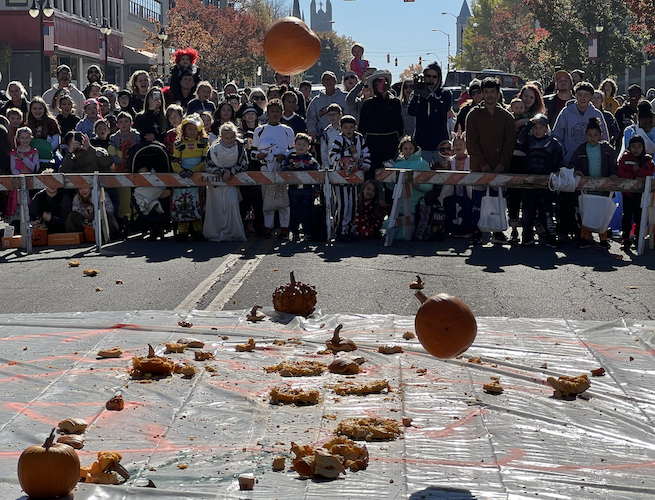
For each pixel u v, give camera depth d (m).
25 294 9.20
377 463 4.38
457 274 10.09
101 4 60.53
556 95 14.55
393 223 12.65
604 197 12.13
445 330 4.57
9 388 5.69
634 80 74.88
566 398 5.45
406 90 15.43
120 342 6.89
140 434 4.83
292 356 6.45
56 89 18.59
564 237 12.80
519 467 4.32
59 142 15.40
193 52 15.98
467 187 13.20
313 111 15.30
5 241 13.04
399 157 13.64
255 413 5.17
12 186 12.65
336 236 13.33
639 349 6.66
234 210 13.21
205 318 7.71
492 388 5.55
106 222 13.36
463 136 13.91
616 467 4.34
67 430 4.85
